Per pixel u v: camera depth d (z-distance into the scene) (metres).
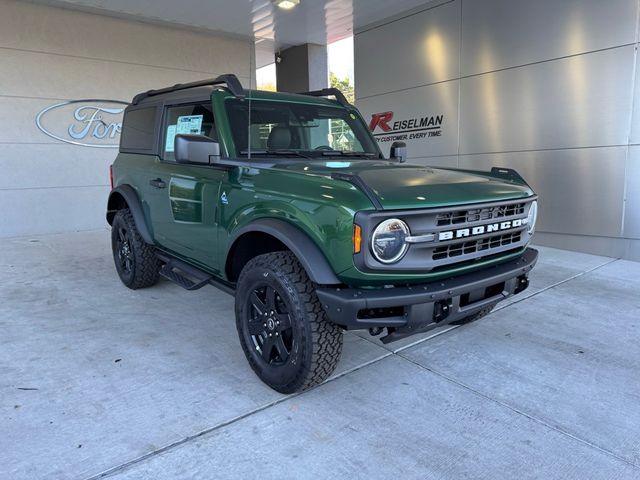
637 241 6.04
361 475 2.15
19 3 7.97
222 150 3.30
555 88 6.60
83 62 8.68
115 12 8.61
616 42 5.93
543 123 6.80
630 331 3.78
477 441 2.39
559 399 2.78
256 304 2.94
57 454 2.27
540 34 6.67
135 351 3.43
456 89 7.89
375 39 9.20
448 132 8.11
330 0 7.92
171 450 2.31
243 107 3.49
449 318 2.61
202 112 3.62
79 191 8.87
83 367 3.18
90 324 3.96
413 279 2.51
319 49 10.98
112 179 5.12
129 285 4.87
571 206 6.62
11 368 3.16
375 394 2.84
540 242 7.02
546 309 4.28
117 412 2.63
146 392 2.85
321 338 2.61
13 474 2.13
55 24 8.34
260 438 2.41
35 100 8.29
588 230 6.48
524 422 2.55
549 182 6.84
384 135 9.28
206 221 3.40
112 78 9.01
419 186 2.64
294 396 2.81
